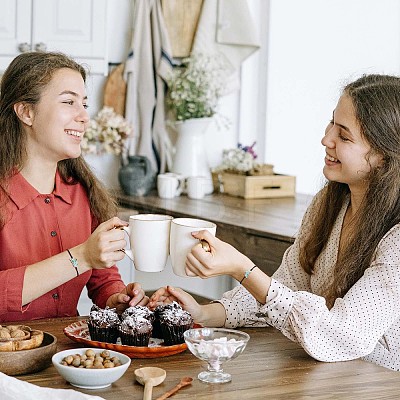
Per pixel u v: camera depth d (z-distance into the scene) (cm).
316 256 214
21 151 220
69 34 372
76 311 233
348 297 184
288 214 361
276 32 446
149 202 383
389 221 193
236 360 178
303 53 457
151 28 415
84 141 389
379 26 482
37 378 160
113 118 393
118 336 183
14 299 195
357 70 477
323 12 460
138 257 183
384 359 198
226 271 180
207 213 356
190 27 420
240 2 418
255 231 318
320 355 179
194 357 178
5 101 220
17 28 361
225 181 421
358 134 194
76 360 159
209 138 438
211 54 418
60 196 227
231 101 441
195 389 157
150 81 413
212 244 176
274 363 177
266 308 183
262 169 416
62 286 225
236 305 207
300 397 155
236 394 155
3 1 357
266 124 449
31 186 222
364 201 196
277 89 450
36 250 222
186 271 178
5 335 166
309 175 468
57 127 216
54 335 189
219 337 171
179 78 412
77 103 219
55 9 367
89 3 374
